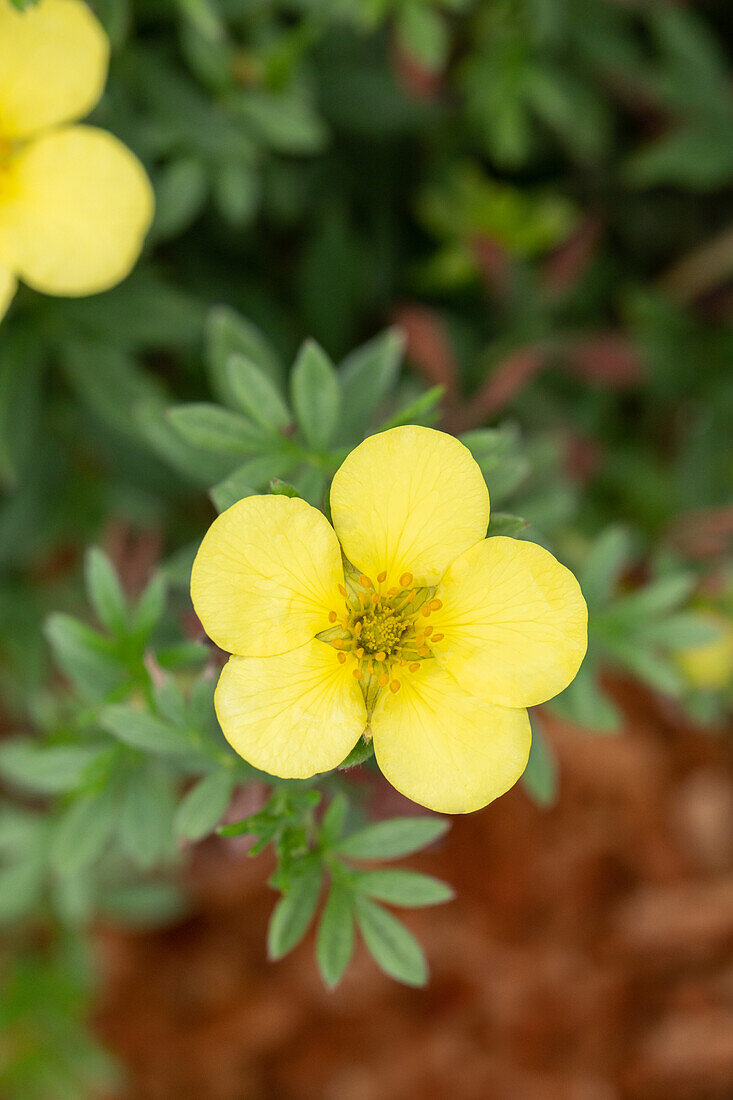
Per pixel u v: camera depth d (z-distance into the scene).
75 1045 0.25
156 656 0.18
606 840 0.33
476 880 0.33
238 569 0.15
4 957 0.25
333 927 0.16
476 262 0.25
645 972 0.33
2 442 0.20
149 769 0.19
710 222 0.27
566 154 0.27
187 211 0.21
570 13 0.23
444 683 0.16
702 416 0.26
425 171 0.26
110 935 0.32
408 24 0.21
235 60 0.21
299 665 0.16
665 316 0.26
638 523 0.26
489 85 0.23
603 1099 0.33
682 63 0.24
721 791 0.34
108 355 0.21
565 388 0.26
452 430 0.23
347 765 0.16
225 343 0.19
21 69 0.18
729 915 0.33
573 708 0.19
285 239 0.26
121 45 0.20
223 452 0.18
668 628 0.19
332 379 0.17
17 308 0.20
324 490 0.17
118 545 0.23
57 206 0.18
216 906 0.32
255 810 0.17
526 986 0.33
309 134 0.21
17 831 0.21
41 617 0.23
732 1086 0.33
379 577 0.16
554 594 0.16
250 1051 0.32
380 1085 0.32
